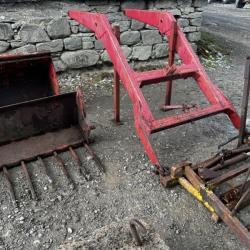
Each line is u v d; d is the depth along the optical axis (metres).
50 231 2.42
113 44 2.94
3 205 2.66
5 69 3.54
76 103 3.37
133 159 3.27
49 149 3.26
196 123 3.99
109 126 3.92
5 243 2.32
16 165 3.09
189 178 2.62
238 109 4.47
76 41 5.14
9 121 3.11
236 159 2.72
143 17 3.70
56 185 2.89
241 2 15.91
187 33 6.09
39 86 3.87
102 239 1.69
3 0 4.45
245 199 2.20
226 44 7.89
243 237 2.00
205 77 3.06
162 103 4.59
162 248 1.64
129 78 2.81
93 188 2.87
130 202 2.71
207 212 2.60
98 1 5.03
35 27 4.78
